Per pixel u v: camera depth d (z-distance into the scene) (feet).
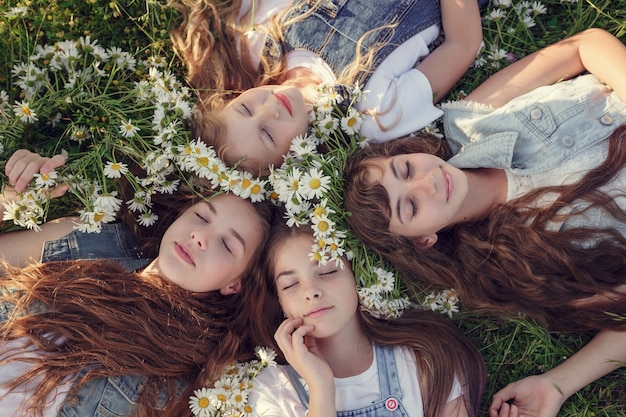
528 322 3.77
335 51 3.70
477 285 3.68
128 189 3.75
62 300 3.48
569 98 3.58
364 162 3.47
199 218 3.47
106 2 3.88
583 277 3.54
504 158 3.53
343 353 3.54
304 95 3.78
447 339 3.63
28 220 3.38
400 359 3.58
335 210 3.47
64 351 3.43
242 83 3.88
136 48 3.96
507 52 3.98
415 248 3.55
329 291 3.38
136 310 3.52
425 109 3.72
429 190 3.30
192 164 3.42
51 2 3.81
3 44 3.80
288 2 3.80
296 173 3.34
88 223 3.41
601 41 3.64
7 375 3.37
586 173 3.49
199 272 3.43
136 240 3.83
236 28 3.84
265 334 3.67
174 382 3.56
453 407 3.52
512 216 3.59
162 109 3.47
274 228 3.54
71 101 3.59
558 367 3.66
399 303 3.61
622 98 3.52
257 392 3.47
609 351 3.59
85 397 3.43
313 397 3.30
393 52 3.70
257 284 3.61
